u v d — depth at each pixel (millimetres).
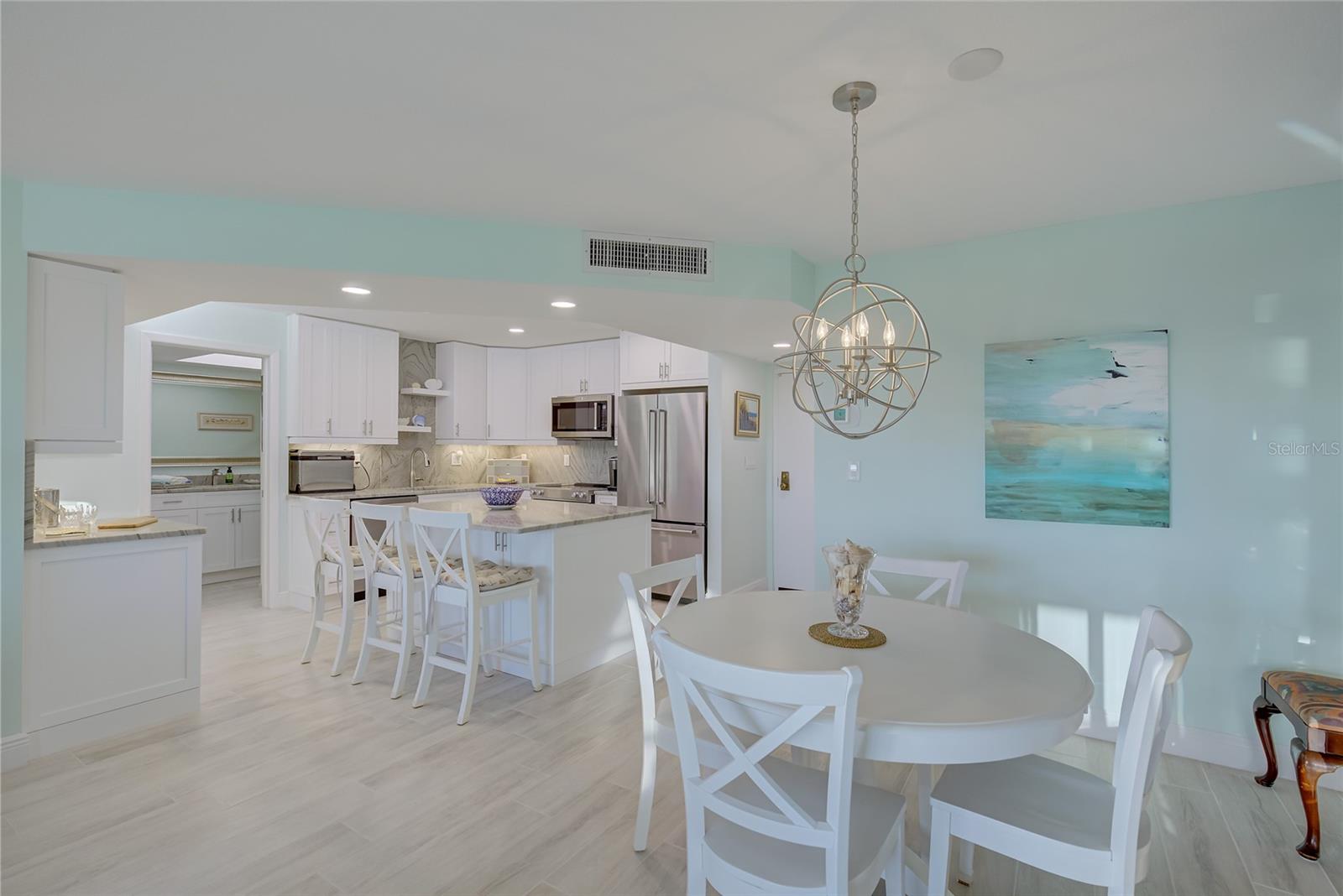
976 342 3057
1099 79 1729
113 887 1815
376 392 5402
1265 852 2016
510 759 2574
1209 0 1410
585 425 5934
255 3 1420
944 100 1837
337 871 1897
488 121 1970
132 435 4098
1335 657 2408
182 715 2957
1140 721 1311
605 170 2318
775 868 1372
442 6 1437
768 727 1448
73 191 2453
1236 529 2551
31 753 2514
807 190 2488
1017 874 1950
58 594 2602
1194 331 2623
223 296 3107
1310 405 2445
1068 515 2824
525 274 2863
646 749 2010
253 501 6082
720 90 1793
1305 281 2451
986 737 1304
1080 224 2834
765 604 2236
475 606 3004
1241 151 2162
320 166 2293
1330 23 1481
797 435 5590
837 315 3410
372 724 2891
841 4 1432
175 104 1876
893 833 1504
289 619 4598
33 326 2488
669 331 3959
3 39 1554
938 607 2209
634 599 2037
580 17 1478
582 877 1888
